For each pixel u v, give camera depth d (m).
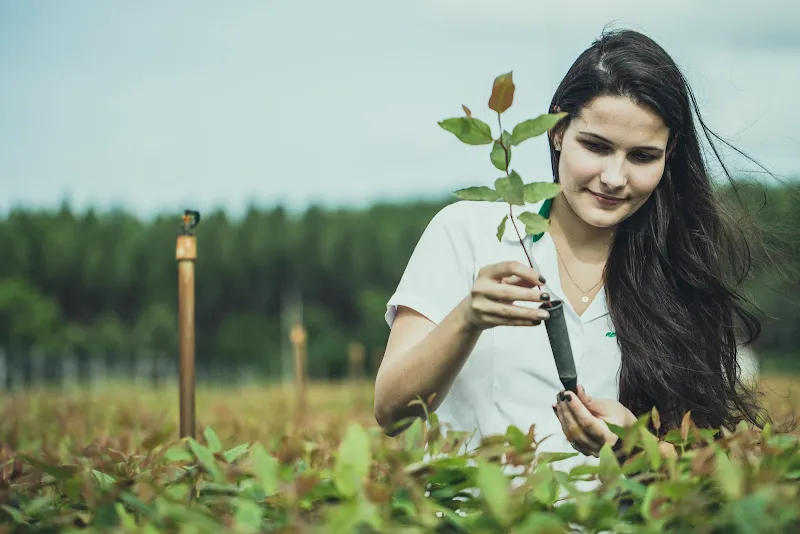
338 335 82.88
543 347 2.60
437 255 2.67
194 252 3.38
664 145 2.47
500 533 1.50
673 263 2.78
